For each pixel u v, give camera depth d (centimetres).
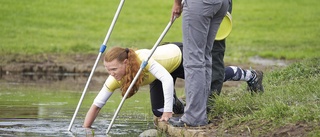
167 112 1305
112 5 4584
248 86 1470
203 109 1249
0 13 4194
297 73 1736
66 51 3369
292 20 4341
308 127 1104
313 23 4272
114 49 1285
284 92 1431
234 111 1312
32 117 1514
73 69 3020
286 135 1099
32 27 3941
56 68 3030
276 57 3319
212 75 1350
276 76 1791
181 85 2511
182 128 1239
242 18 4359
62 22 4116
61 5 4500
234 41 3766
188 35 1215
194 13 1200
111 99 1958
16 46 3412
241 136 1144
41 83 2500
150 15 4391
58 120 1474
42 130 1335
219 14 1243
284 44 3712
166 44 1384
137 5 4612
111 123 1321
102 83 2553
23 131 1320
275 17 4409
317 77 1575
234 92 1642
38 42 3581
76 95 2056
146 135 1284
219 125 1238
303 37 3903
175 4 1241
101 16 4306
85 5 4544
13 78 2712
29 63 3100
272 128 1140
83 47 3475
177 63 1355
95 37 3803
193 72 1225
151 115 1578
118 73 1283
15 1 4481
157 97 1413
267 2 4825
